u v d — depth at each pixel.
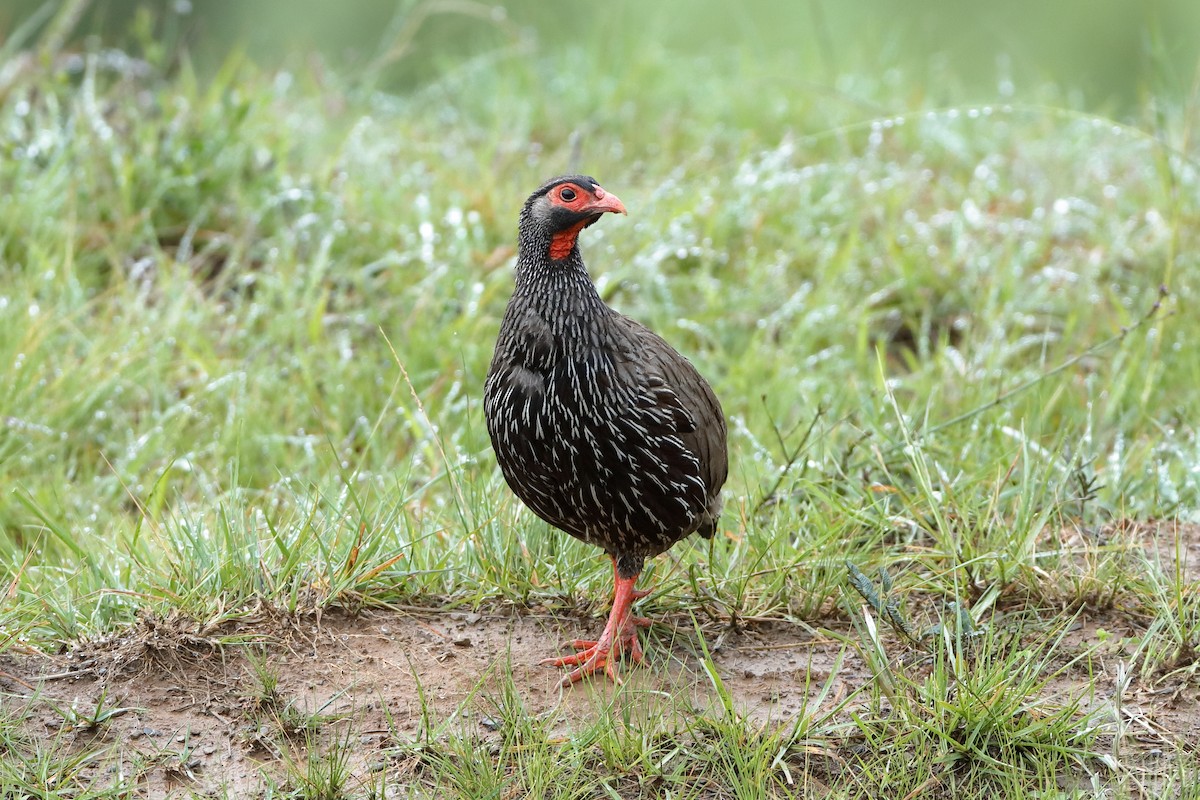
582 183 7.57
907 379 11.56
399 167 14.76
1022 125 17.09
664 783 6.90
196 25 16.34
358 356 11.88
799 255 13.49
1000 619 8.23
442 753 7.11
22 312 11.55
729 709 7.17
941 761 6.97
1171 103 16.56
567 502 7.87
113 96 14.88
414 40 23.14
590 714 7.54
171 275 12.83
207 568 8.25
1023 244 13.68
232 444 10.66
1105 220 14.14
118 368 11.20
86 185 13.43
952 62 21.42
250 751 7.18
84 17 21.62
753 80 17.11
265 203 13.45
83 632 8.02
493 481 9.58
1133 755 7.05
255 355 11.80
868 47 19.45
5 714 7.29
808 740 7.14
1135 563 8.71
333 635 8.08
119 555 8.84
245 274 12.91
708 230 13.55
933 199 14.75
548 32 21.08
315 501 8.56
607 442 7.61
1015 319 12.30
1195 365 11.38
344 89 17.06
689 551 8.79
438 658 8.00
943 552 8.58
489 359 11.64
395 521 8.80
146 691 7.55
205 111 14.38
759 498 9.29
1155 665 7.66
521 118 16.77
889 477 9.31
